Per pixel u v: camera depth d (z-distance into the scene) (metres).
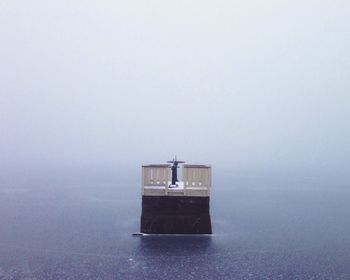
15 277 28.06
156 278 27.75
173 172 36.16
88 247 35.16
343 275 29.33
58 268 29.80
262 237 40.16
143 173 33.75
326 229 45.19
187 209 33.69
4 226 45.00
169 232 33.94
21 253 33.69
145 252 32.41
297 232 43.22
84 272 28.91
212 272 28.89
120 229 43.19
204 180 33.69
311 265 31.36
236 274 28.72
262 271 29.58
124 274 28.44
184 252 32.31
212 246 34.12
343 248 36.66
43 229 43.28
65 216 51.69
